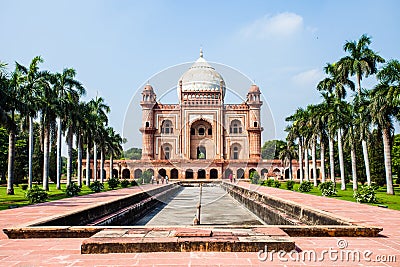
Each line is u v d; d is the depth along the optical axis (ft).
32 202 43.34
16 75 60.54
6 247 14.76
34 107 64.80
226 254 13.37
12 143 60.23
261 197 38.32
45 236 16.63
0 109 53.11
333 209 34.42
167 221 22.70
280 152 141.59
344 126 74.02
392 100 56.44
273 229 15.89
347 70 71.00
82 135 87.61
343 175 75.31
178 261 12.45
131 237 14.30
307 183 69.10
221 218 28.17
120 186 90.89
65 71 75.36
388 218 27.45
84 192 67.10
